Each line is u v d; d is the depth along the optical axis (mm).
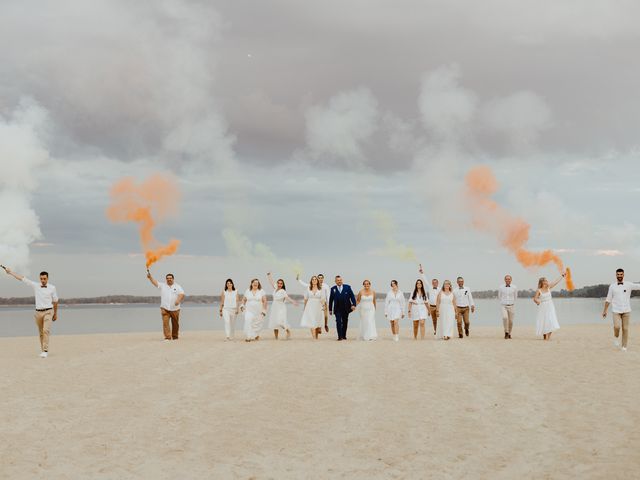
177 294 25484
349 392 12406
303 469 7746
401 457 8180
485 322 50000
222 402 11508
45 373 15227
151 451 8477
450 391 12438
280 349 20531
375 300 24750
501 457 8133
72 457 8219
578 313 76062
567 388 12633
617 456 8055
